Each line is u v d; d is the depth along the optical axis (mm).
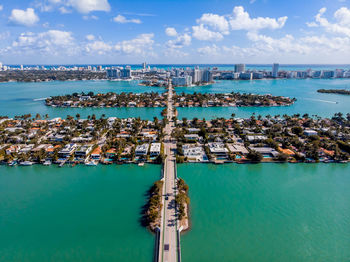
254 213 144000
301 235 127750
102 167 199500
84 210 145250
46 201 154625
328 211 147375
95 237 124125
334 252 117500
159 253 109938
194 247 118125
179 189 159750
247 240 123312
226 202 154125
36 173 191250
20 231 128875
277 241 123250
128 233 126375
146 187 169625
